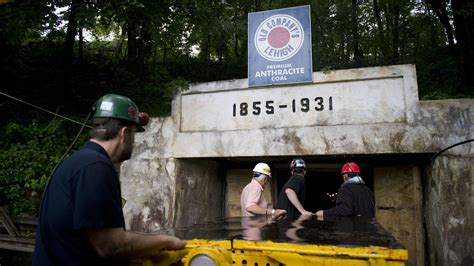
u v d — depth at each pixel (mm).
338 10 13766
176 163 5930
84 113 8055
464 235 4594
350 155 5453
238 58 15156
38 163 6582
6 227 5867
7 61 8391
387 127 5020
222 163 7316
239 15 14453
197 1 8195
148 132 6137
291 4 14195
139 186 6016
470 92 7926
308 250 1720
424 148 4863
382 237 2070
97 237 1517
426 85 9273
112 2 6336
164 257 1818
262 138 5520
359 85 5242
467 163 4695
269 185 6910
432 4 9531
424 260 5309
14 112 7691
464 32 8336
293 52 5496
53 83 8742
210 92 5922
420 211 5414
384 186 6082
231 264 1781
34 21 5984
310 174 9492
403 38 13836
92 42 13242
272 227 2691
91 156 1642
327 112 5316
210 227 2758
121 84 9258
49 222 1592
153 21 7609
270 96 5605
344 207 3979
